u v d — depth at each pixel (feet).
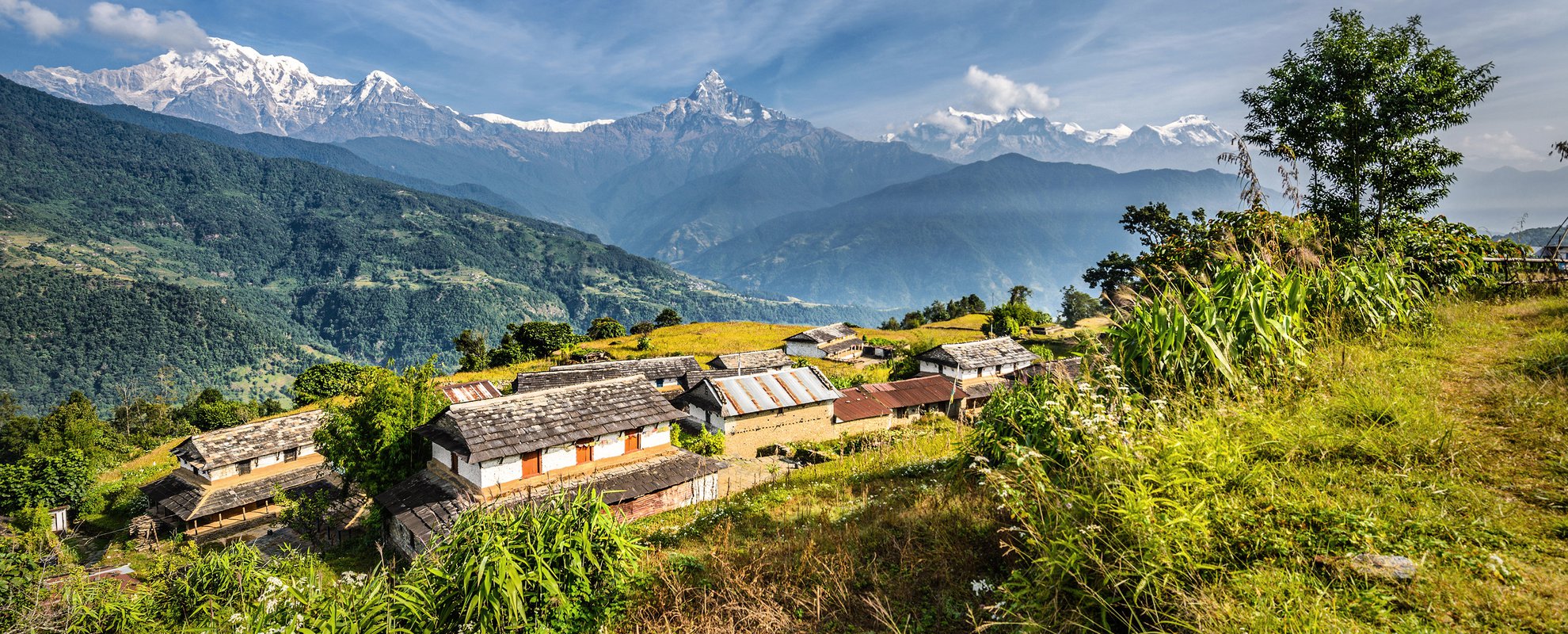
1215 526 20.01
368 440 98.58
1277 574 17.99
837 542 31.89
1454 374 31.04
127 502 156.76
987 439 35.86
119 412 322.14
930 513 32.55
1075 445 24.56
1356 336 38.68
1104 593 19.15
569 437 91.86
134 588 74.33
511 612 26.86
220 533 128.88
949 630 22.17
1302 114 81.97
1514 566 17.02
